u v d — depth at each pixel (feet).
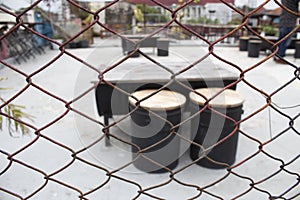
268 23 32.65
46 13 21.66
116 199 4.88
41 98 10.89
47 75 15.12
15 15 1.85
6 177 5.51
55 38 24.45
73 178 5.52
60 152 6.58
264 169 5.78
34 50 22.00
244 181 5.34
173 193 5.02
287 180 5.34
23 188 5.18
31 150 6.64
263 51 22.45
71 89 12.19
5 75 15.08
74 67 17.22
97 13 2.03
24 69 16.75
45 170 5.82
